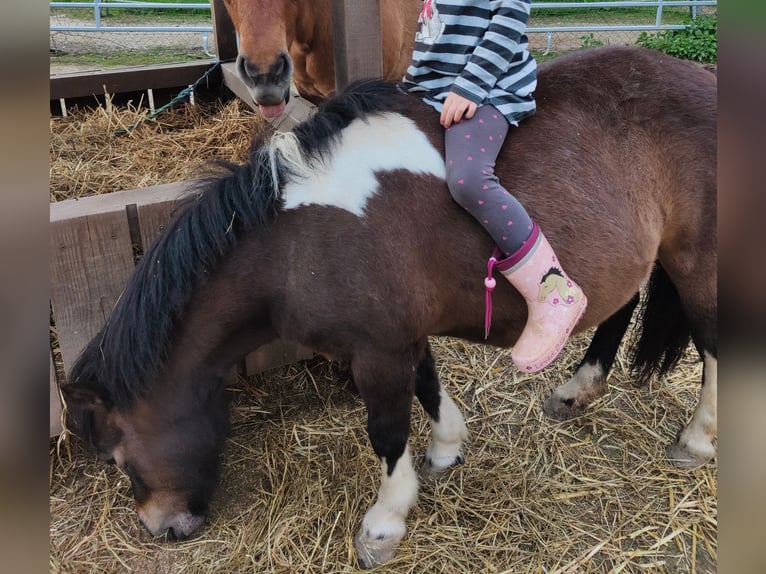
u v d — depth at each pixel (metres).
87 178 2.93
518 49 1.49
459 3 1.47
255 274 1.49
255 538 1.79
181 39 7.36
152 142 3.34
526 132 1.55
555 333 1.48
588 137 1.57
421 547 1.74
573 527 1.81
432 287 1.52
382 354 1.51
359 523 1.81
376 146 1.50
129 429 1.55
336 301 1.45
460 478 1.96
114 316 1.50
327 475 1.97
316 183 1.47
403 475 1.71
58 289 1.86
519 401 2.29
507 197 1.43
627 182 1.58
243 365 2.28
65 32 7.26
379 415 1.60
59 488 1.96
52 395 1.97
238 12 2.17
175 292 1.47
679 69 1.69
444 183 1.49
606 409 2.24
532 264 1.44
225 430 1.69
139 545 1.78
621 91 1.63
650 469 2.00
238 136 3.37
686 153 1.62
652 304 1.98
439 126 1.54
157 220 1.91
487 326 1.57
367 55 1.95
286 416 2.21
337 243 1.45
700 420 1.97
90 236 1.85
